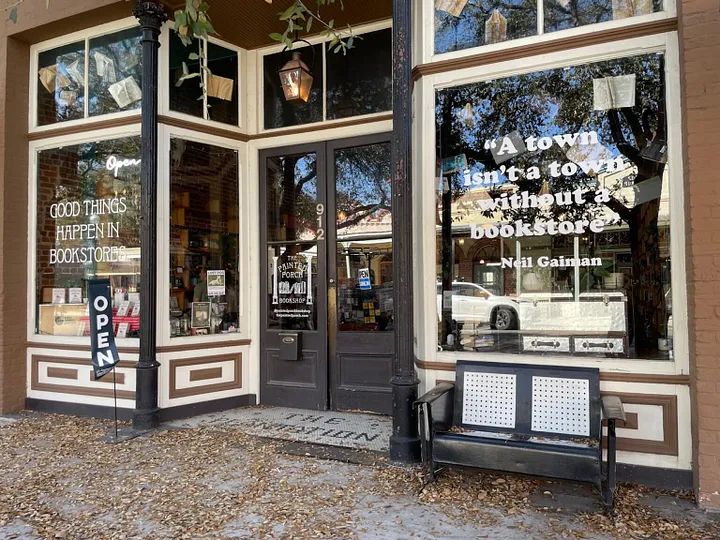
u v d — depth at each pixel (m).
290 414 5.38
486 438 3.37
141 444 4.47
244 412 5.48
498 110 4.07
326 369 5.54
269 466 3.91
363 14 5.31
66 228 5.87
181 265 5.39
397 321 4.00
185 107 5.49
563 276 3.86
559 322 3.83
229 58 5.87
